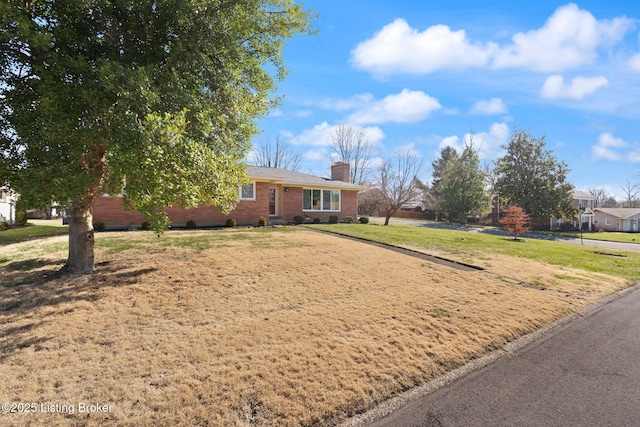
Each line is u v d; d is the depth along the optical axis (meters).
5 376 2.96
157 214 5.35
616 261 11.65
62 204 4.72
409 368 3.49
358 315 4.86
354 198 23.16
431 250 10.70
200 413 2.58
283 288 5.82
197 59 5.53
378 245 10.95
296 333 4.15
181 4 4.94
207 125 5.36
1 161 4.46
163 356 3.43
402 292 6.04
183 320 4.36
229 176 6.16
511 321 5.00
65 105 4.45
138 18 5.07
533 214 31.28
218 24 5.79
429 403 2.95
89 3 4.63
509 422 2.68
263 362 3.42
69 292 5.11
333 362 3.50
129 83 4.27
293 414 2.65
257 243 9.66
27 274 6.03
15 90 4.63
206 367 3.26
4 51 4.53
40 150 4.43
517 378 3.45
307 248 9.24
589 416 2.79
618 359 3.96
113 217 13.37
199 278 5.98
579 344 4.40
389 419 2.71
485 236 18.44
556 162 30.58
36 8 4.51
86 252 6.13
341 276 6.77
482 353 4.00
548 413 2.82
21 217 16.30
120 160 4.14
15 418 2.42
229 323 4.34
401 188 22.86
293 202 20.08
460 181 33.53
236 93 6.42
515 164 32.41
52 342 3.63
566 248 15.01
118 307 4.65
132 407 2.61
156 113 4.47
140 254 7.64
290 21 6.81
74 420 2.43
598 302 6.40
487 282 7.09
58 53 4.69
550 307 5.79
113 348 3.56
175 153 4.52
